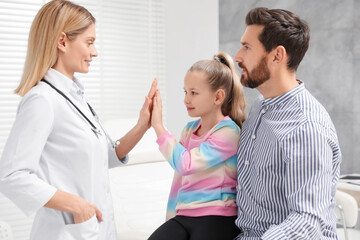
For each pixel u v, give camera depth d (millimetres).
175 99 3938
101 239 1313
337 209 2254
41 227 1260
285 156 1119
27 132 1162
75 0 3416
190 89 1399
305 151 1093
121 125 3098
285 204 1183
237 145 1363
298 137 1110
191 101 1404
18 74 3246
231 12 3713
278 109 1217
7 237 1856
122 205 2104
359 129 3373
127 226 1868
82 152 1245
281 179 1171
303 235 1058
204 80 1376
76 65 1299
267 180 1200
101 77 3594
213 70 1386
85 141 1249
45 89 1228
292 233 1059
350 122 3396
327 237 1169
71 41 1272
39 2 3301
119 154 1560
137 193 2281
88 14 1307
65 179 1244
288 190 1117
